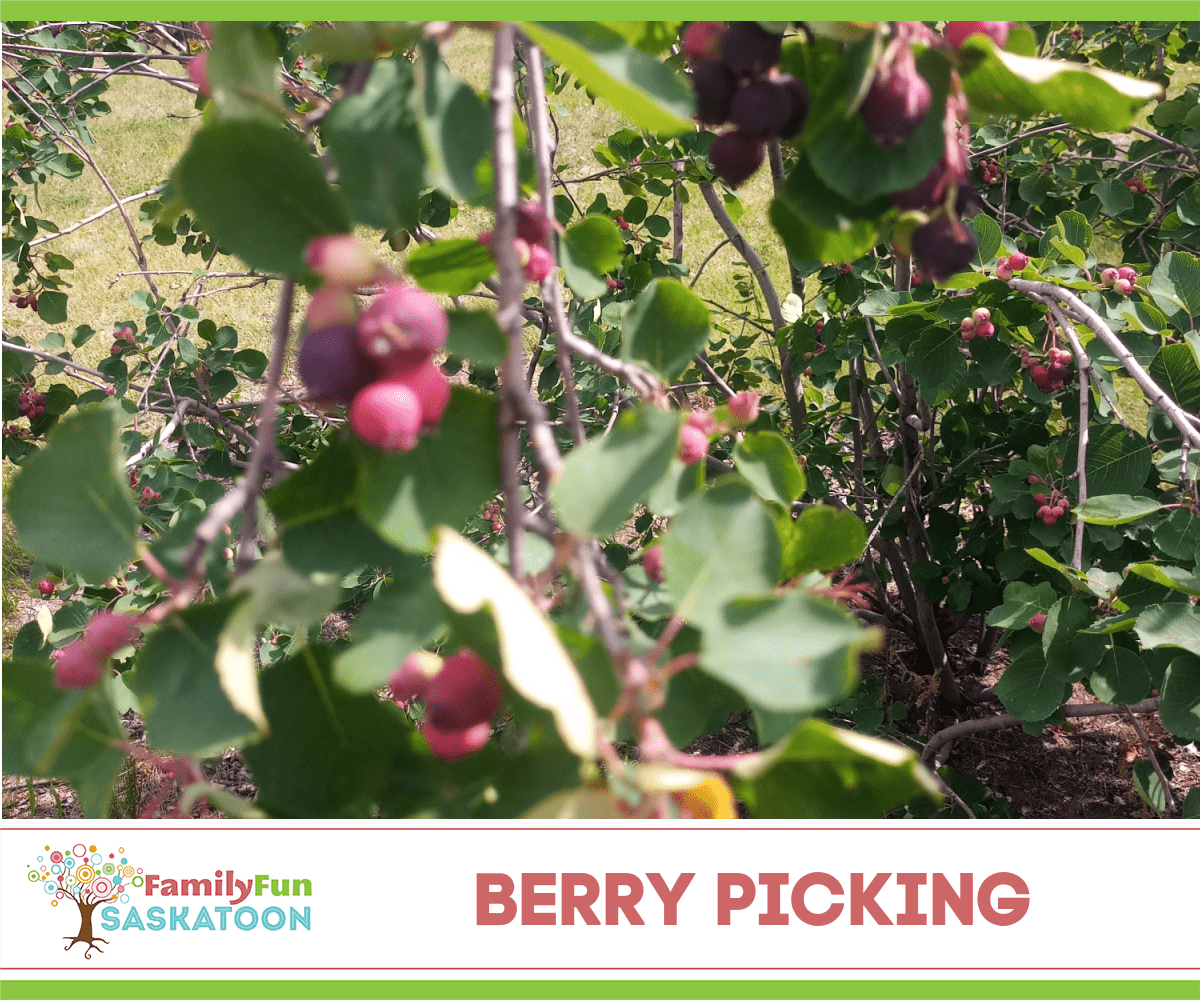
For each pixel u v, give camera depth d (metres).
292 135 0.82
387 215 0.83
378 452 0.82
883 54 0.91
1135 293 2.72
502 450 0.84
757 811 0.76
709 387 3.78
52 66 3.45
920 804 3.07
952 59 0.98
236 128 0.80
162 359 3.11
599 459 0.81
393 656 0.75
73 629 2.70
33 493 0.83
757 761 0.70
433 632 0.77
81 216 7.59
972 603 3.47
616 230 1.33
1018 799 3.57
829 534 1.07
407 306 0.77
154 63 7.75
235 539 2.54
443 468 0.83
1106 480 2.36
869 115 0.92
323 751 0.88
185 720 0.77
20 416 3.08
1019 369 2.74
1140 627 1.83
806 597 0.76
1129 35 3.69
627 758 2.79
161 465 2.85
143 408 2.93
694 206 7.05
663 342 1.18
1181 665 1.84
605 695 0.76
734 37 0.97
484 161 1.26
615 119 7.43
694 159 3.15
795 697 0.71
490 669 0.79
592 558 0.91
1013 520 3.06
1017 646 2.50
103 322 6.00
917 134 0.94
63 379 5.37
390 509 0.81
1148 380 1.95
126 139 9.02
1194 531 2.12
